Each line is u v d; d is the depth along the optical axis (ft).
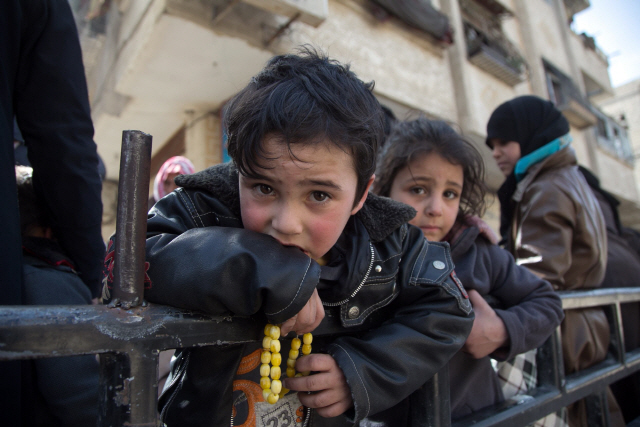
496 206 25.34
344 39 17.76
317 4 12.98
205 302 1.85
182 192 2.72
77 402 2.89
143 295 1.83
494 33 27.07
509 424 3.49
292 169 2.08
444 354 2.64
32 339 1.41
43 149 3.58
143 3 12.88
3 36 3.15
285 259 2.00
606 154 37.35
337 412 2.34
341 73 2.59
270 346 2.10
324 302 2.66
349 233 2.86
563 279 5.67
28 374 2.92
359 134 2.32
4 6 3.13
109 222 23.84
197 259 1.94
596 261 5.82
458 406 3.80
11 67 3.30
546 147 6.48
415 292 2.85
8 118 3.12
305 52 2.95
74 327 1.50
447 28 21.66
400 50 20.38
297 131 2.06
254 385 2.49
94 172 3.89
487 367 4.21
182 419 2.29
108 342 1.57
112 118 17.72
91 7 16.46
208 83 15.15
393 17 19.63
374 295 2.77
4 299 2.66
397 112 21.09
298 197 2.17
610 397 5.81
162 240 2.21
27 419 2.89
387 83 19.31
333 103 2.26
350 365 2.31
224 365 2.24
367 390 2.30
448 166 4.35
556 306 4.19
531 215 5.84
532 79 30.89
